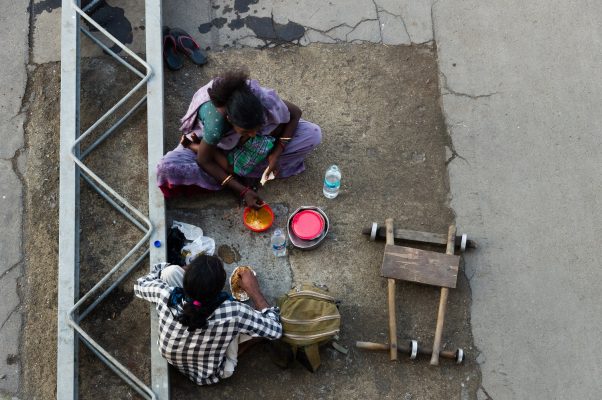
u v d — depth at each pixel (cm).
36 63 439
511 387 349
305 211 381
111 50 427
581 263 376
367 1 458
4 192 404
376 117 421
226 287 373
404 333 362
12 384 357
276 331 327
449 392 349
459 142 412
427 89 429
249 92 309
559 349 355
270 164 373
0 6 454
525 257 378
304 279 376
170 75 431
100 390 347
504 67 434
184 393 348
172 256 374
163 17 451
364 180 402
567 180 399
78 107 379
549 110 420
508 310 365
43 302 375
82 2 451
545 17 451
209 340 311
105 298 367
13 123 422
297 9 455
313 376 352
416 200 396
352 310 368
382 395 348
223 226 388
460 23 450
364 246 384
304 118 421
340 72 435
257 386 349
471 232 386
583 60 436
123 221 390
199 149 351
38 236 392
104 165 405
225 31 448
